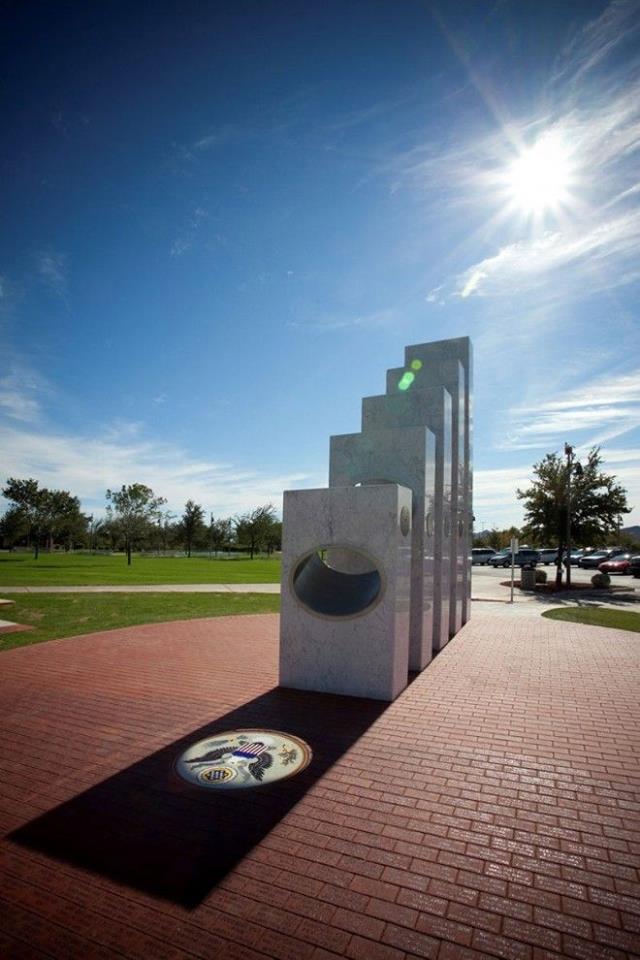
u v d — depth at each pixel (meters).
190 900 2.92
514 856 3.35
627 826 3.70
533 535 24.23
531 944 2.63
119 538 49.09
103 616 12.79
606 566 32.16
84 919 2.78
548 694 6.75
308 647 6.94
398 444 8.72
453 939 2.66
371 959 2.53
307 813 3.84
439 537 9.60
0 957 2.53
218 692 6.80
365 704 6.33
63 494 57.28
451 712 6.05
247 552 68.69
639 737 5.32
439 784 4.30
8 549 66.38
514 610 15.64
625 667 8.20
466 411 12.86
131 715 5.91
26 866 3.22
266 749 4.98
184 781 4.34
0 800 4.03
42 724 5.64
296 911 2.84
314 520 7.07
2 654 8.87
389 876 3.14
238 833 3.58
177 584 21.45
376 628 6.60
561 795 4.13
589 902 2.93
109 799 4.04
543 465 23.92
